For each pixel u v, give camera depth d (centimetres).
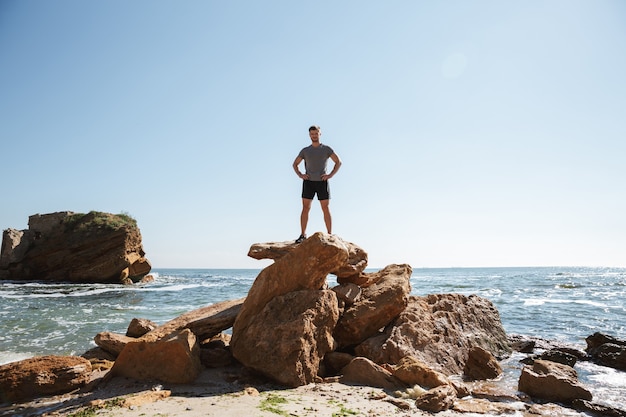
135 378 784
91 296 3173
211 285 5012
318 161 1039
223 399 657
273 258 993
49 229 5481
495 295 3366
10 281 5038
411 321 1029
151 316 1947
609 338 1213
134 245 5203
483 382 892
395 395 726
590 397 742
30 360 794
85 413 587
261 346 808
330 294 896
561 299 2947
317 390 738
